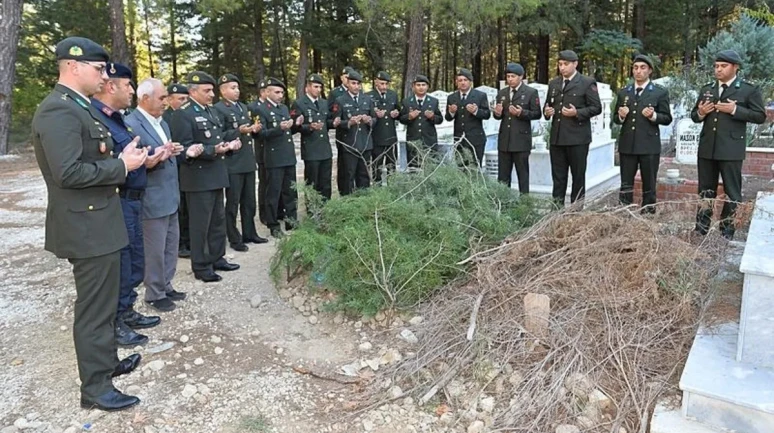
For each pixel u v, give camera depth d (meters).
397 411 2.47
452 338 2.87
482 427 2.31
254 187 5.04
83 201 2.30
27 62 18.20
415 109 6.39
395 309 3.35
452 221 3.72
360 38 20.17
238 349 3.04
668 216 3.72
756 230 2.79
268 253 4.72
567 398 2.38
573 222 3.51
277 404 2.53
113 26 13.94
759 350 2.23
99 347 2.45
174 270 3.72
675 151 8.21
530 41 23.67
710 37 18.80
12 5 11.39
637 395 2.35
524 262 3.41
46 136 2.18
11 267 4.50
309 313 3.47
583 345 2.64
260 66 20.53
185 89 3.86
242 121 4.79
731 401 2.02
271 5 19.69
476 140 6.09
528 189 5.73
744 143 4.47
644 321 2.80
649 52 19.48
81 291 2.39
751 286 2.19
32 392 2.61
